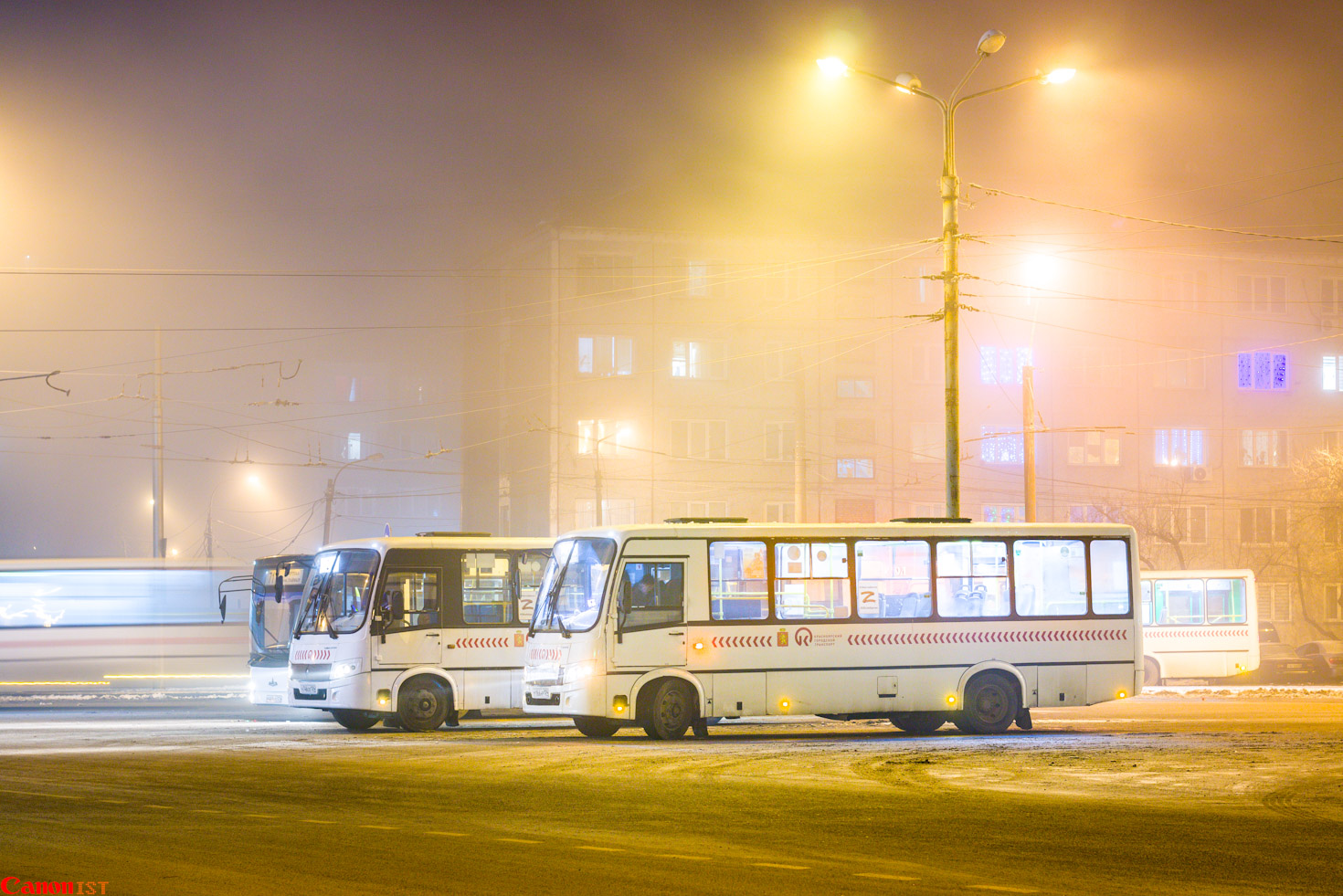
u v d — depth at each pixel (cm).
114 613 3797
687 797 1462
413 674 2602
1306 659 5634
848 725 2806
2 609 3750
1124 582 2502
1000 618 2434
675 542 2325
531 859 1044
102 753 2017
